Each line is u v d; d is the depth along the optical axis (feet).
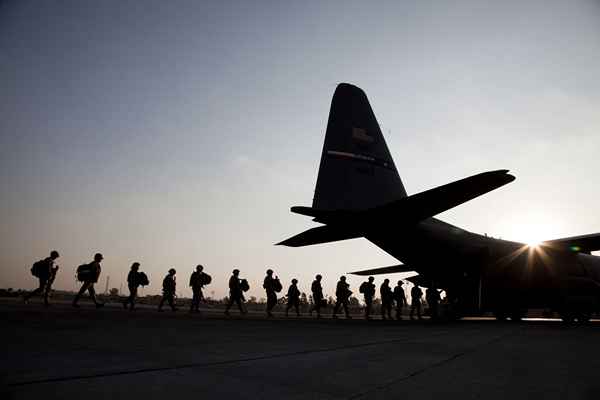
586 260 57.52
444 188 29.73
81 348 13.58
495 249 48.29
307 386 9.48
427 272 47.83
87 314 30.86
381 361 13.48
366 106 42.73
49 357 11.64
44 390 8.07
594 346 20.40
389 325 36.35
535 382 10.74
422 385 9.98
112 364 10.95
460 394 9.19
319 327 29.50
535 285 50.14
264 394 8.57
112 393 8.07
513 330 32.58
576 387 10.21
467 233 48.78
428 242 43.68
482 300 48.16
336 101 40.96
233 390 8.79
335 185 38.37
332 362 12.98
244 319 36.73
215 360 12.44
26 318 24.73
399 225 38.93
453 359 14.43
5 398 7.41
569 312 53.31
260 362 12.46
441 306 52.11
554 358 15.51
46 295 39.27
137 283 44.37
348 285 54.03
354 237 42.27
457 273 47.24
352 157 40.14
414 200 32.09
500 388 9.90
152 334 19.04
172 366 11.12
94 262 41.50
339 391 9.12
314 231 41.24
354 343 18.76
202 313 46.60
